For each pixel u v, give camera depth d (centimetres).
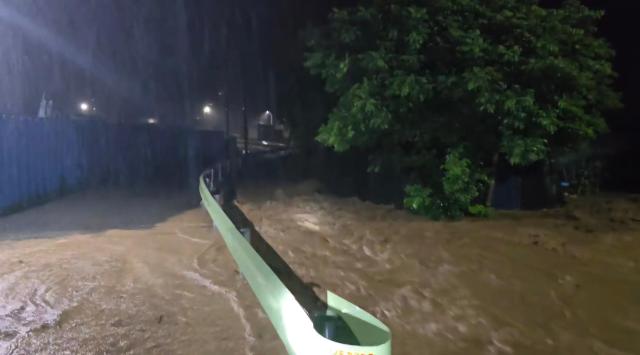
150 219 1164
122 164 2236
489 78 994
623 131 1767
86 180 1838
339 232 1011
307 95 2000
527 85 1061
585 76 1066
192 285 680
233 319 564
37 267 758
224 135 3956
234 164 2570
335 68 1106
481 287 677
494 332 539
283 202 1406
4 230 1036
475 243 905
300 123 2144
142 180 2064
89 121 1872
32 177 1415
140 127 2484
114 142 2147
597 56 1177
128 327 543
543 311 597
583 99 1120
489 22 1081
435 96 1095
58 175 1595
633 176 1716
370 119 1079
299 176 2086
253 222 1119
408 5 1082
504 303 621
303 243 918
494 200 1289
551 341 519
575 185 1491
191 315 576
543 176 1293
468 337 527
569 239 932
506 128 1056
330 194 1552
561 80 1049
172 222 1124
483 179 1132
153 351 487
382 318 575
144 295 641
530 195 1285
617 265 772
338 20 1123
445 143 1167
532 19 1059
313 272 741
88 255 830
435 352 493
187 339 514
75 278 707
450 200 1116
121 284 684
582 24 1170
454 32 1033
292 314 435
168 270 748
